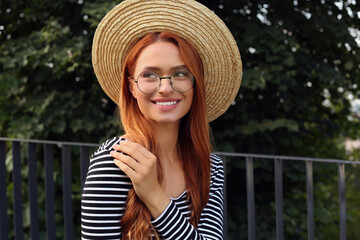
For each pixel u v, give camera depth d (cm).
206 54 101
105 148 93
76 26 309
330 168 315
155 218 88
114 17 99
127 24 98
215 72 106
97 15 269
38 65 299
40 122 295
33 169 217
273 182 327
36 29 323
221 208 114
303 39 329
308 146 355
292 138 319
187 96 96
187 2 95
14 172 217
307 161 176
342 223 169
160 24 96
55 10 304
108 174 88
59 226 300
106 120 307
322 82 321
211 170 115
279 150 335
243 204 323
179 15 95
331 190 415
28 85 312
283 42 301
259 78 281
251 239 187
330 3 311
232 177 329
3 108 307
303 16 306
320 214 304
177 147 109
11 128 291
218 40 100
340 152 386
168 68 92
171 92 93
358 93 349
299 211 301
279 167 183
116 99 117
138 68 94
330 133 347
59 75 289
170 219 88
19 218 219
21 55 290
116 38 101
